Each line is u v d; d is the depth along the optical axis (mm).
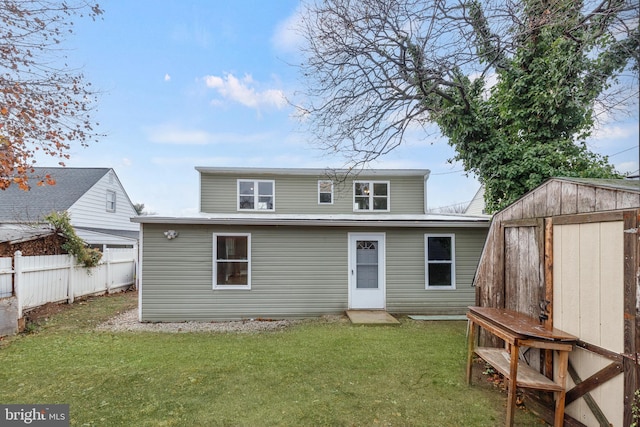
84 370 4195
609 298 2424
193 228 7633
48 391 3588
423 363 4457
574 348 2746
